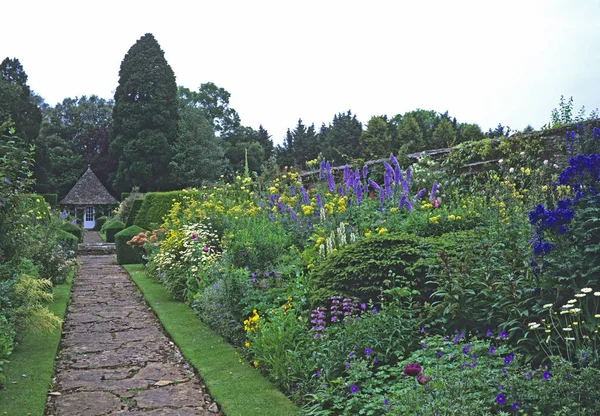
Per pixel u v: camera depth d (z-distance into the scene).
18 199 6.82
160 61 39.78
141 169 37.53
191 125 41.69
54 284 11.34
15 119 34.25
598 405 2.95
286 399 4.60
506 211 7.26
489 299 4.54
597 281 3.99
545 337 3.97
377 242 5.62
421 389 3.52
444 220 7.40
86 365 5.83
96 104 53.28
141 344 6.77
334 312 5.13
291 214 9.48
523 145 10.49
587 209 4.07
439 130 35.28
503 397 3.06
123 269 15.64
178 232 11.02
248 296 6.58
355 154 40.84
